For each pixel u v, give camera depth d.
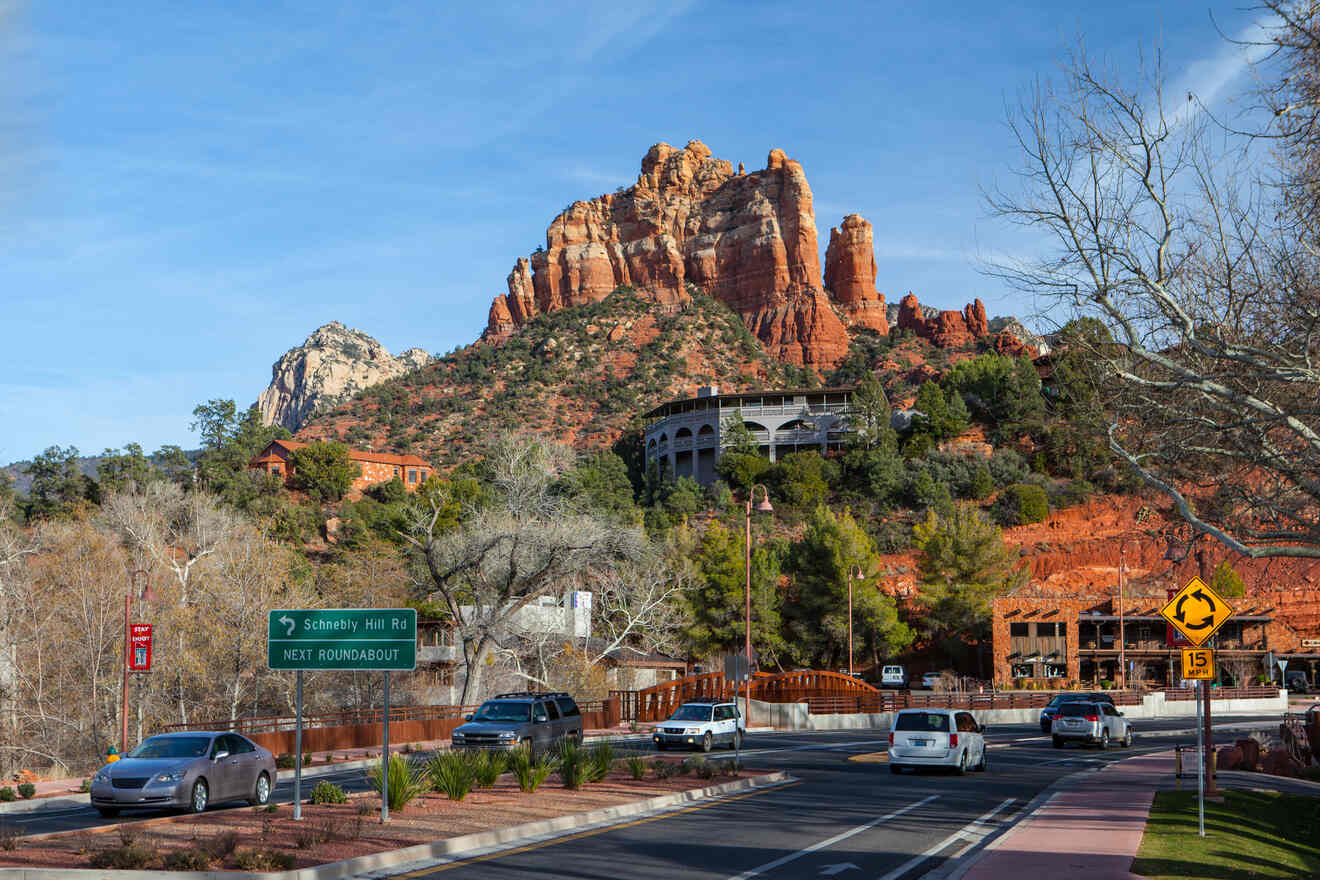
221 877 13.03
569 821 18.84
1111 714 39.81
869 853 15.75
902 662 92.38
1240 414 15.93
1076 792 23.05
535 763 25.16
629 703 52.50
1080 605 84.06
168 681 48.22
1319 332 15.21
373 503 131.00
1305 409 15.48
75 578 50.44
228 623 49.12
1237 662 79.81
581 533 48.75
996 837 17.58
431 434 199.12
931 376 190.38
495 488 56.50
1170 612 19.25
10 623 49.09
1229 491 18.11
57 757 46.94
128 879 12.96
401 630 18.64
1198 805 20.27
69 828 18.91
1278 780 26.81
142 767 20.39
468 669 48.78
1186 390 16.75
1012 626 84.88
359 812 19.17
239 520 58.91
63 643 49.72
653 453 153.88
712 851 15.91
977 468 120.62
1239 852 15.43
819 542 87.31
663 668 71.31
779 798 23.36
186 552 54.59
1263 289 15.59
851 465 127.88
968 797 23.56
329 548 110.69
